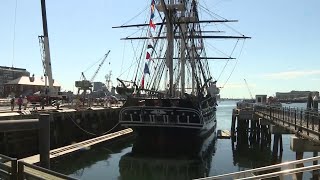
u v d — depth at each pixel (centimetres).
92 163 3006
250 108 4938
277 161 2962
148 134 3566
